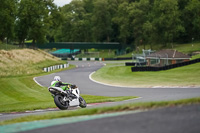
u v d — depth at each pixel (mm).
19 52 101500
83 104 20172
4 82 48719
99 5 188625
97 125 8469
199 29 145500
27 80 54562
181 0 160125
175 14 144125
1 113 21562
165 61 77250
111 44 162375
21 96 36875
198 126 7699
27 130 8508
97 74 67375
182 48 138625
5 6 105000
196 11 146500
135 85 42906
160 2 151625
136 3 168750
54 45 156500
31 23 119375
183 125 7855
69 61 140500
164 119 8547
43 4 124750
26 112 21219
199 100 10719
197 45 140000
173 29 145875
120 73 67188
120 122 8617
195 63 65062
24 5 118562
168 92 30984
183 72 56312
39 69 83625
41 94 38438
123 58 138750
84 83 49906
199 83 39000
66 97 19031
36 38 123125
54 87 19000
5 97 36125
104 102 25469
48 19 122438
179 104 10500
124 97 28562
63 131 8055
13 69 75062
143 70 66625
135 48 167625
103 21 191875
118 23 179625
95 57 160500
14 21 112500
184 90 31906
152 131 7516
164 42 153500
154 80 48344
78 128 8273
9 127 9375
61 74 70562
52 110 21328
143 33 158625
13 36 112812
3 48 99562
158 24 150750
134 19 166250
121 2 194000
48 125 9047
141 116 9141
